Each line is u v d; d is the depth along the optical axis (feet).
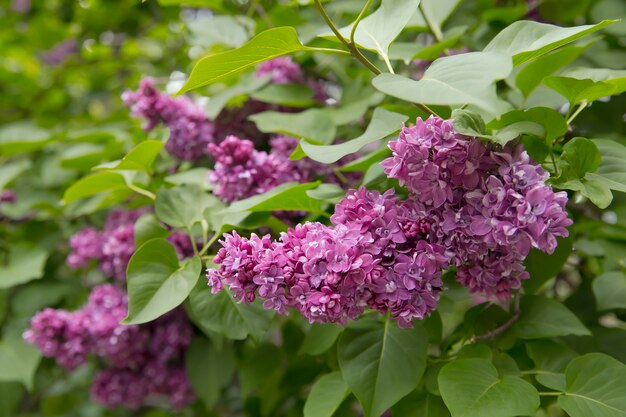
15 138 3.20
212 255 1.98
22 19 4.09
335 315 1.52
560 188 1.60
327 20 1.65
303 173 2.04
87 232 2.60
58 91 3.97
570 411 1.59
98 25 3.82
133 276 1.77
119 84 3.90
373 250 1.51
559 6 2.48
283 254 1.53
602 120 2.41
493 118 1.79
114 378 2.51
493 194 1.48
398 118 1.69
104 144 2.74
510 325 1.82
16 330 2.72
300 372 2.32
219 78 1.66
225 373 2.36
